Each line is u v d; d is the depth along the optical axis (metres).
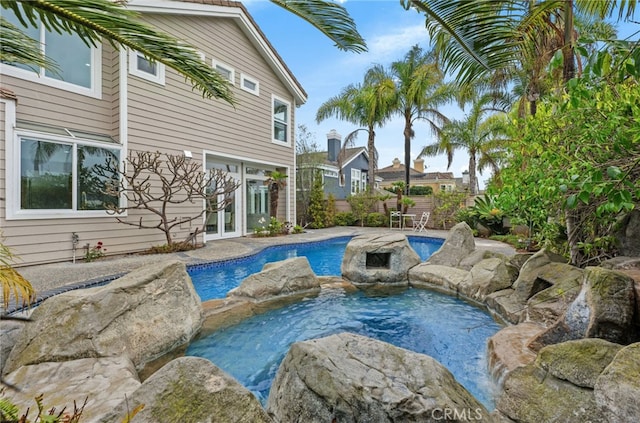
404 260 6.36
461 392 1.98
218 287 6.41
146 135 8.19
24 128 6.04
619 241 4.21
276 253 9.70
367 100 16.95
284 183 12.86
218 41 10.02
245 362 3.42
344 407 1.86
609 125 2.94
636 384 1.74
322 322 4.46
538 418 2.09
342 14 2.47
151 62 2.33
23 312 3.29
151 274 3.56
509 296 4.51
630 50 1.89
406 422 1.74
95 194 7.13
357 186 25.30
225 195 9.93
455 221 14.59
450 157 18.98
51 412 1.24
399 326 4.33
